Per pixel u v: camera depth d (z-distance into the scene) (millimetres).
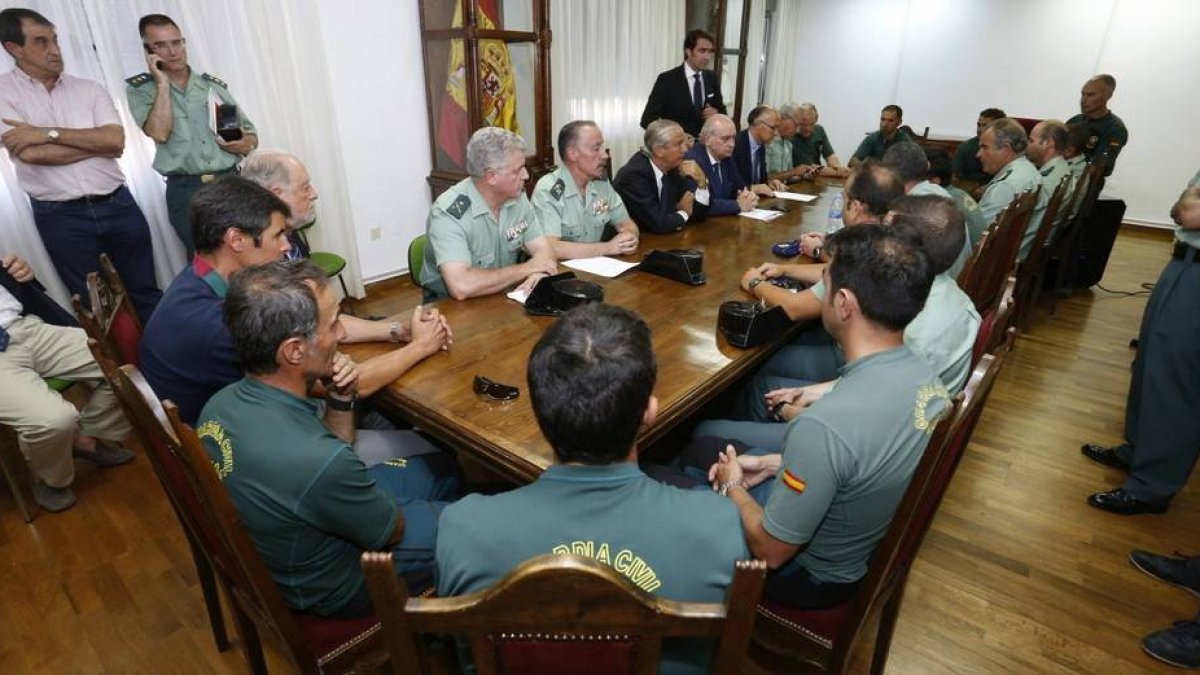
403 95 3928
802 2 7387
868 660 1477
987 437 2449
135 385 875
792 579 1105
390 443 1553
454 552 708
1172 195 5801
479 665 659
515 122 4145
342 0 3482
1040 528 1944
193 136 2729
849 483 937
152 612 1616
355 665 1109
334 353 1085
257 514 960
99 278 1457
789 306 1689
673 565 701
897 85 7098
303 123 3414
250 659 1284
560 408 699
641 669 642
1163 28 5543
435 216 1985
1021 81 6367
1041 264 3367
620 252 2311
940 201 1512
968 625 1586
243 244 1309
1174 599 1676
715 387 1352
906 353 1041
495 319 1678
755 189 3650
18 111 2297
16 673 1447
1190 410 1855
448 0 3721
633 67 5457
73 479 1989
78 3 2561
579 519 705
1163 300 1877
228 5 3006
